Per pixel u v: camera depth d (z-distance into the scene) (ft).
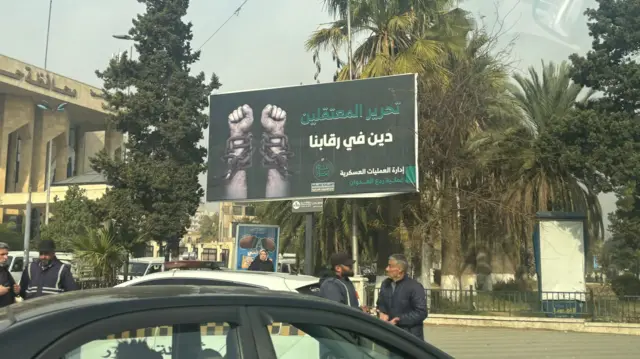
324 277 20.86
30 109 209.26
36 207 194.59
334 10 65.21
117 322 7.34
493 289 74.43
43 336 6.82
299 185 53.47
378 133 51.03
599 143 44.01
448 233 53.62
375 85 51.75
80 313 7.25
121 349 7.25
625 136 43.14
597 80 45.96
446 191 52.01
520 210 55.21
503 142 56.08
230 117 57.06
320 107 53.62
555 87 62.13
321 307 8.75
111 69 69.92
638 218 44.57
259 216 76.02
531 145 54.29
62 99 211.41
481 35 56.70
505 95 60.64
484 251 71.20
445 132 52.21
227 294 8.36
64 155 220.02
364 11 63.57
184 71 71.77
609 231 53.67
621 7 45.37
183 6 72.79
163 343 7.56
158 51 70.69
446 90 53.31
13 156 218.18
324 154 52.85
